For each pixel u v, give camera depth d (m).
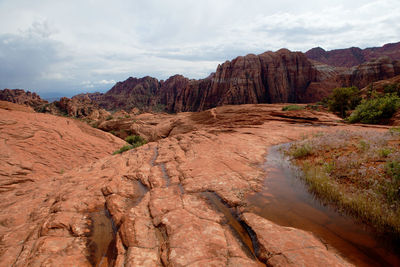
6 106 23.33
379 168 4.27
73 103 112.81
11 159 12.59
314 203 3.87
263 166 6.14
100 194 4.91
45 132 17.95
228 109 36.75
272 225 3.14
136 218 3.58
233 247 2.76
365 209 3.28
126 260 2.64
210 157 7.29
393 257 2.42
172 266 2.44
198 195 4.39
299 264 2.31
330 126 12.33
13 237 3.41
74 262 2.77
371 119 12.95
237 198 4.15
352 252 2.51
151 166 6.85
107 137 27.06
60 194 5.16
